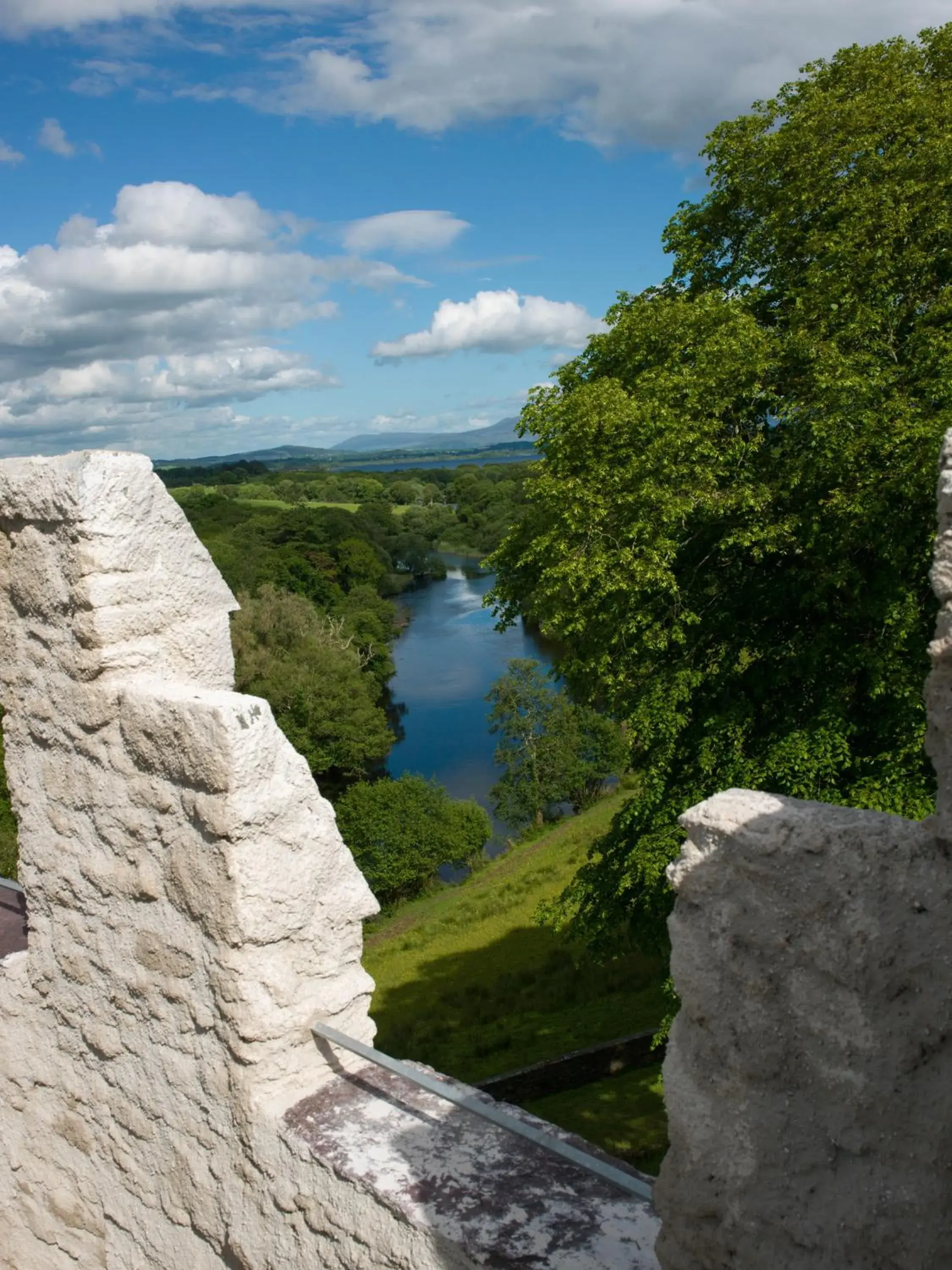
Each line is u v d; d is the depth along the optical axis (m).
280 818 3.95
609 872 12.59
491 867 30.78
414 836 30.14
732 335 12.39
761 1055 2.31
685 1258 2.50
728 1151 2.36
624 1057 15.48
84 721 4.45
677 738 12.20
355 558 67.31
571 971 19.75
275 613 40.50
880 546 10.49
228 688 4.73
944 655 2.06
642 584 11.60
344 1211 3.46
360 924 4.20
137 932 4.38
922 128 12.72
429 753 44.41
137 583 4.39
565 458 13.09
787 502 12.07
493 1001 19.14
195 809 3.96
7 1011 5.24
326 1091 3.94
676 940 2.44
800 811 2.27
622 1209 3.09
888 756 10.22
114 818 4.41
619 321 14.84
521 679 35.38
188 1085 4.21
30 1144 5.28
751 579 12.92
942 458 2.13
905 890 2.13
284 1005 3.94
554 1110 14.17
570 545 12.63
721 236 15.55
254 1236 3.92
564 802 38.03
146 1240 4.60
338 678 38.75
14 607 4.75
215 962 3.97
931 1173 2.13
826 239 12.30
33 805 4.90
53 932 4.91
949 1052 2.12
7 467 4.55
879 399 10.83
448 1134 3.57
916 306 11.93
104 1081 4.73
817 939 2.21
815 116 13.41
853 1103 2.20
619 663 12.84
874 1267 2.19
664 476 12.09
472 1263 3.01
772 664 12.00
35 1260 5.38
